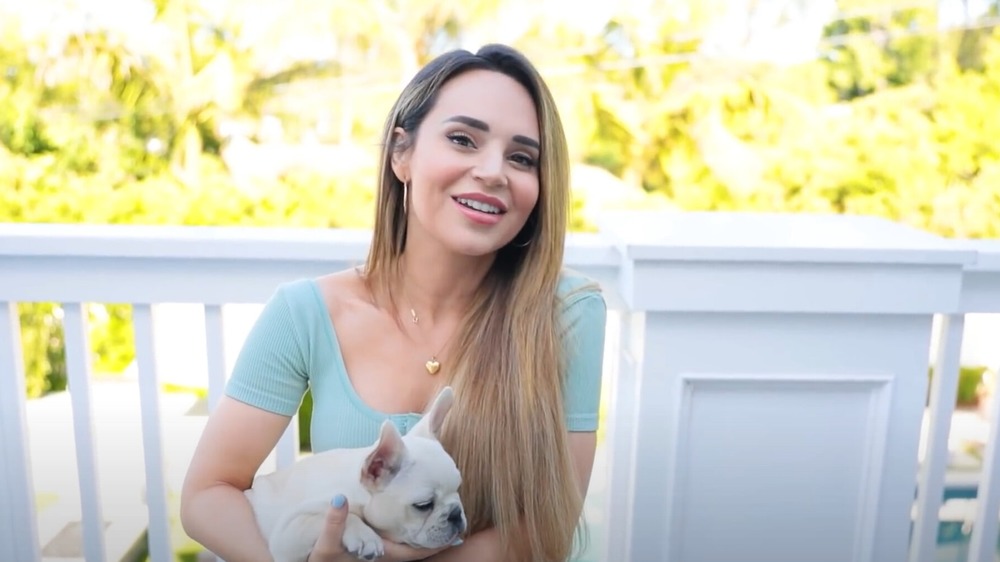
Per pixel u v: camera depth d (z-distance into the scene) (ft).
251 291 4.25
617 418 4.61
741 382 4.21
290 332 3.59
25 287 4.15
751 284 4.02
